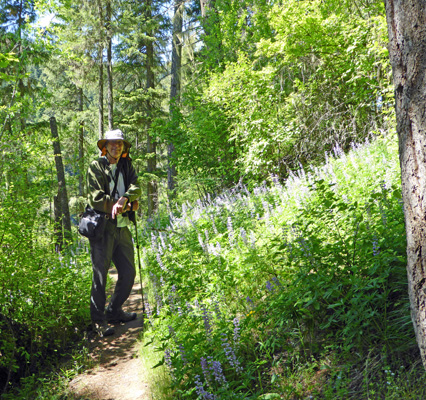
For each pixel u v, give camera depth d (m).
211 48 15.84
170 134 14.36
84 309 5.20
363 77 9.74
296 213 5.35
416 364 2.45
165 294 5.02
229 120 13.04
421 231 1.77
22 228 4.96
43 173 8.55
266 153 11.06
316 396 2.62
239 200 8.23
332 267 3.30
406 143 1.83
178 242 7.03
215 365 2.79
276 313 3.34
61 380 4.03
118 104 25.25
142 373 3.82
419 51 1.75
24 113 7.22
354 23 9.97
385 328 2.75
